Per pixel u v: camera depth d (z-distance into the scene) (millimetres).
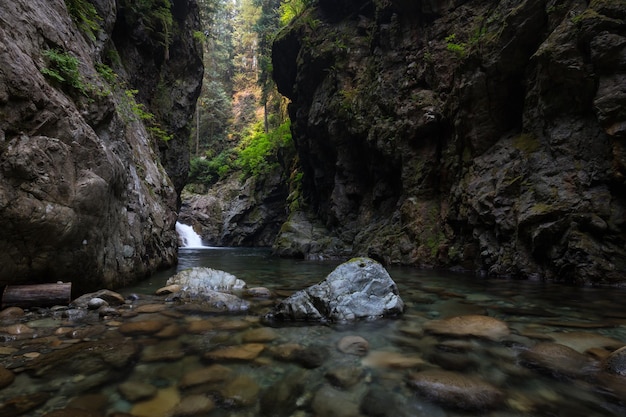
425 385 2186
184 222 29719
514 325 3518
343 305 3811
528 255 7051
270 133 29281
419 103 10859
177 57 16953
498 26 8836
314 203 18781
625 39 5973
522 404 1974
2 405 1871
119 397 2006
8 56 3633
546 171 7078
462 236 9039
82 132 4449
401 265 9938
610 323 3576
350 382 2252
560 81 6863
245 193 29391
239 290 5500
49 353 2639
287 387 2180
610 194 6172
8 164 3426
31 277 3865
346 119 14000
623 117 5926
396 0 12203
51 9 5641
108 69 7895
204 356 2660
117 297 4277
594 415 1858
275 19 29031
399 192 12500
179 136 17062
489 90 8648
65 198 3982
